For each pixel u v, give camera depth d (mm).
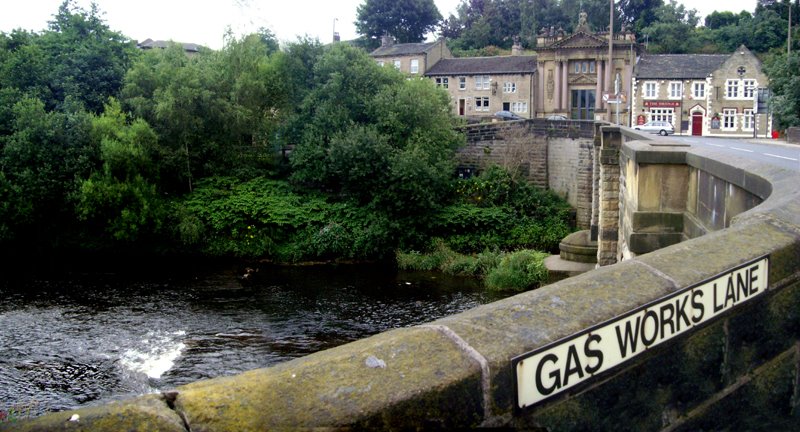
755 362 3801
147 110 39750
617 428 2949
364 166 38281
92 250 37688
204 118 40312
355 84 41031
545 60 69250
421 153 38469
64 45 46656
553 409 2619
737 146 29484
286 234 38156
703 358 3443
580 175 42500
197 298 29000
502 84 70250
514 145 43938
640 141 14148
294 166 40844
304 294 30172
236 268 35531
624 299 3014
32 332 23531
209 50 46938
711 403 3527
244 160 41719
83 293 29438
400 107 40094
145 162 36938
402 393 2176
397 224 37531
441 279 33531
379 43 105438
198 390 2092
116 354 21391
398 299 29391
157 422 1915
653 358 3131
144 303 27984
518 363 2455
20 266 35000
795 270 4004
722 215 8945
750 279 3713
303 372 2211
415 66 73000
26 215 35781
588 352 2760
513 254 34062
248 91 41062
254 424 2012
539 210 41812
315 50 44188
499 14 110062
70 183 36250
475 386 2332
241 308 27562
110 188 35312
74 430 1856
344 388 2160
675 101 64375
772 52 66875
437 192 40094
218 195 39000
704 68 64375
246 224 38125
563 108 69062
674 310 3219
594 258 32094
